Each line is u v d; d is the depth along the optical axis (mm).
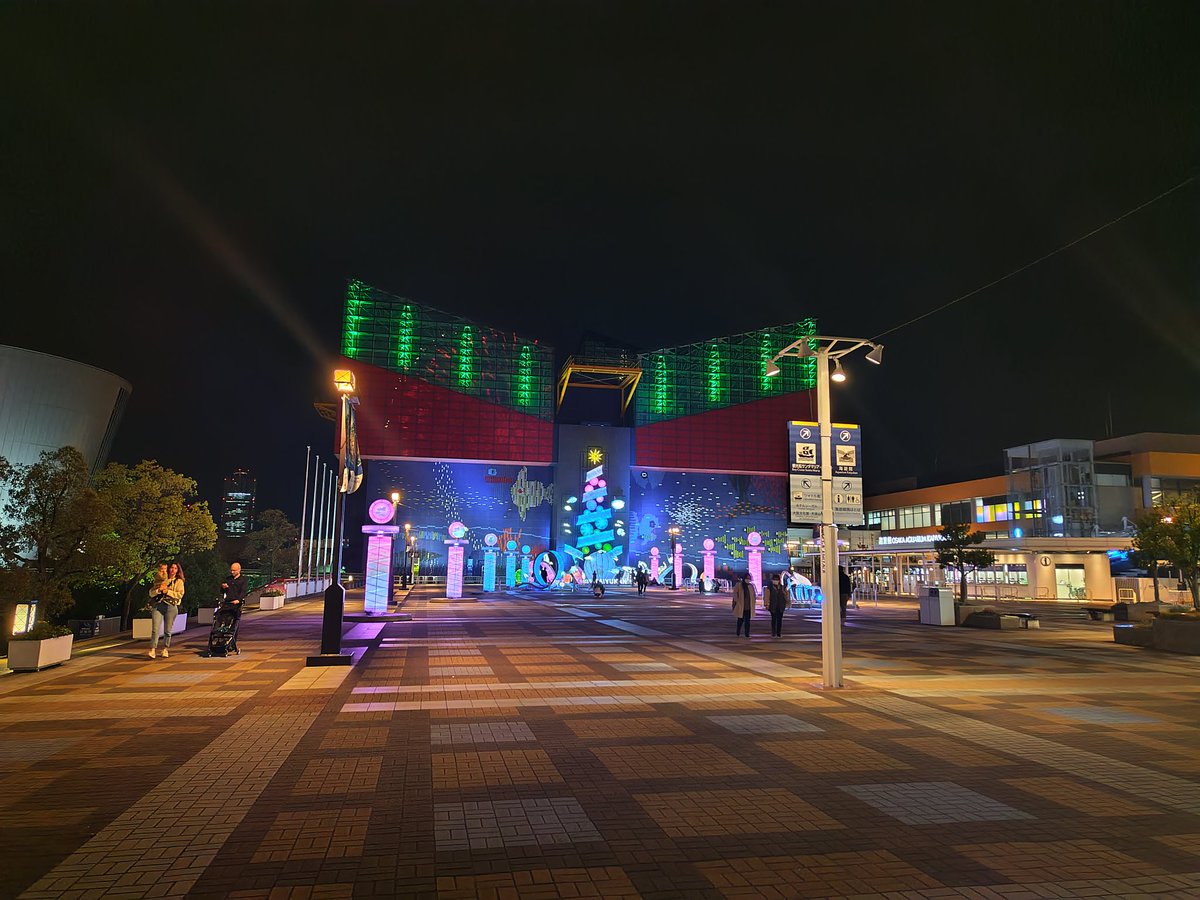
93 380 62125
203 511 20984
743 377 93750
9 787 6023
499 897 4055
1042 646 18125
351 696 10312
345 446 14469
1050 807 5734
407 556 75062
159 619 14656
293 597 42062
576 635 19969
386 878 4293
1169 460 59406
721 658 14969
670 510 90750
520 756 7109
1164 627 17000
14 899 3973
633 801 5789
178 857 4574
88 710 9273
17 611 14695
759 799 5867
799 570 69688
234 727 8312
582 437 87938
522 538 84500
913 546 52906
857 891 4203
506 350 87312
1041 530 57875
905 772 6672
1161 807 5750
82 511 15414
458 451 83812
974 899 4125
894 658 15227
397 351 84062
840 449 11805
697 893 4148
